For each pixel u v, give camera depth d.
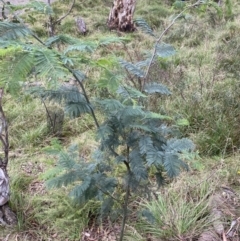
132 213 2.51
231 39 5.88
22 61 1.22
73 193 1.90
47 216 2.54
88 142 3.44
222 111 3.62
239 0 8.88
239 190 2.75
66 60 1.39
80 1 8.46
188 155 1.82
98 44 1.67
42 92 1.70
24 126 3.78
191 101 3.79
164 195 2.59
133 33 7.02
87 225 2.48
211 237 2.29
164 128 1.97
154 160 1.66
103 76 1.55
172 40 6.31
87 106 1.71
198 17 7.11
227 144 3.28
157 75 4.21
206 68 4.99
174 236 2.32
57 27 6.63
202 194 2.61
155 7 8.13
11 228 2.49
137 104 1.93
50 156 3.28
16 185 2.83
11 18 1.96
